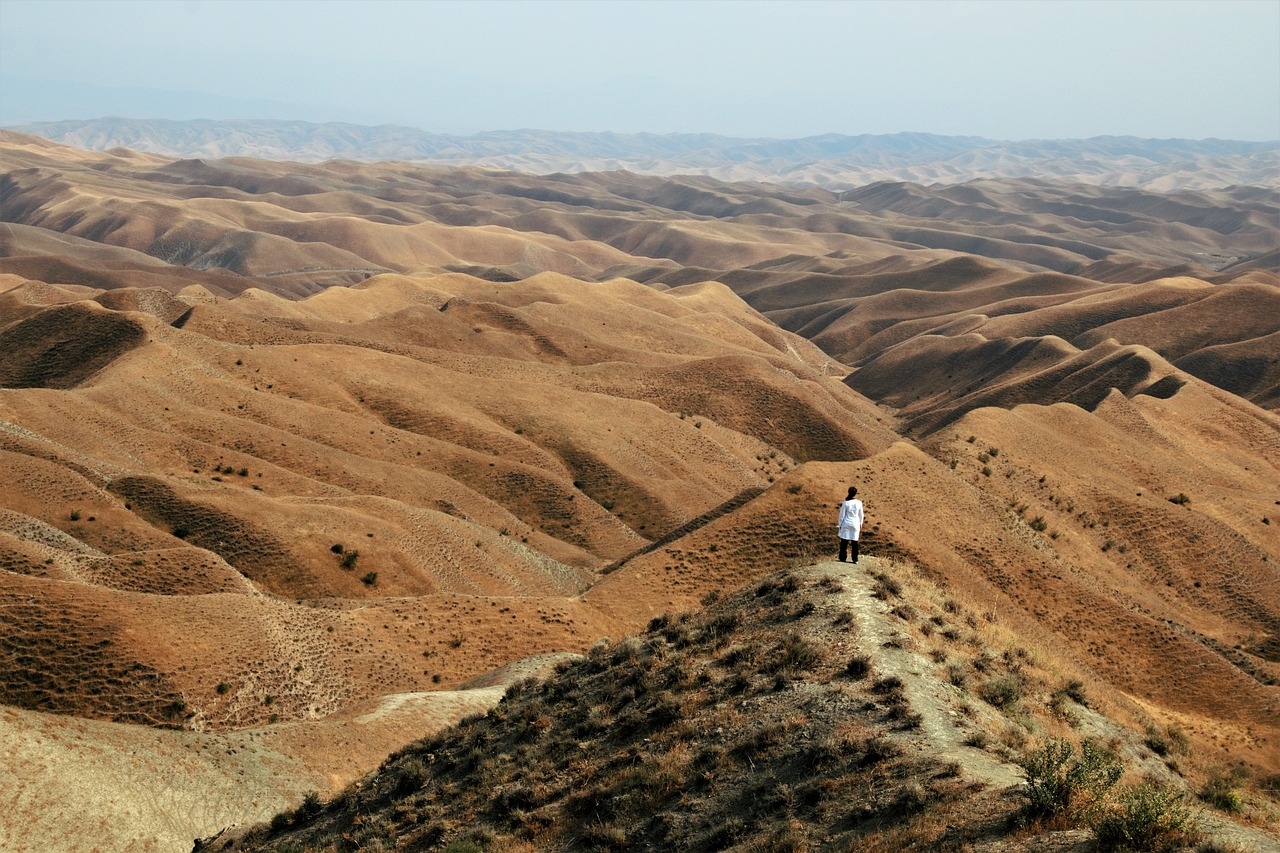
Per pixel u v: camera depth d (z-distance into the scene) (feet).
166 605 192.13
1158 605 257.55
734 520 217.15
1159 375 575.38
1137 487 325.83
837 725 70.18
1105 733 82.48
